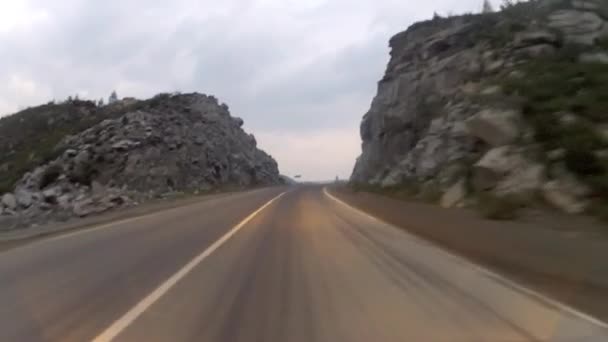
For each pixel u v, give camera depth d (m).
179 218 29.39
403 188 35.91
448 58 43.50
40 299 9.49
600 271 9.84
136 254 15.38
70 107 104.06
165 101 92.31
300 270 12.64
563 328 7.66
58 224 23.52
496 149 22.83
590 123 20.91
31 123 99.94
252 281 11.26
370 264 13.57
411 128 46.06
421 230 21.00
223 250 16.27
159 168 69.81
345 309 8.77
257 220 27.83
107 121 79.25
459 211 17.25
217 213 33.19
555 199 17.81
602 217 14.73
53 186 64.31
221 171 84.44
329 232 21.84
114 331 7.44
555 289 10.49
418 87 46.53
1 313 8.48
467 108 33.06
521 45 31.84
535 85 24.81
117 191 56.31
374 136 59.97
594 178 17.86
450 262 14.02
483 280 11.47
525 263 12.37
